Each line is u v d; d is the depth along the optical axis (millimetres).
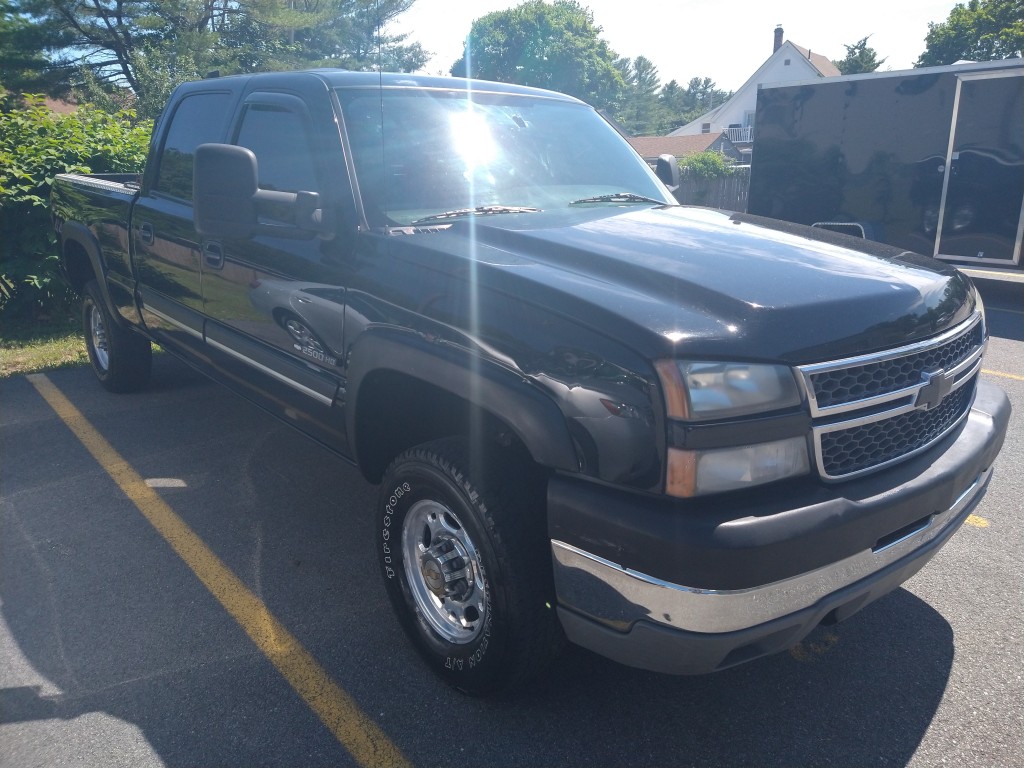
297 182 3385
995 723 2662
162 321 4703
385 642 3111
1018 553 3762
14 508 4184
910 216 10070
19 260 7965
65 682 2863
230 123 4008
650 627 2152
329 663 2980
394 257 2850
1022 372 6781
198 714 2709
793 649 3066
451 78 3838
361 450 3102
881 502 2275
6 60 28609
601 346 2180
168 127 4711
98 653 3021
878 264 2717
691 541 2035
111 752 2539
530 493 2475
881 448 2395
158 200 4590
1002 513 4168
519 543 2430
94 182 5648
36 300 8078
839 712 2723
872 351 2299
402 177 3230
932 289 2596
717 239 2863
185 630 3168
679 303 2275
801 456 2197
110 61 31141
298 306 3275
